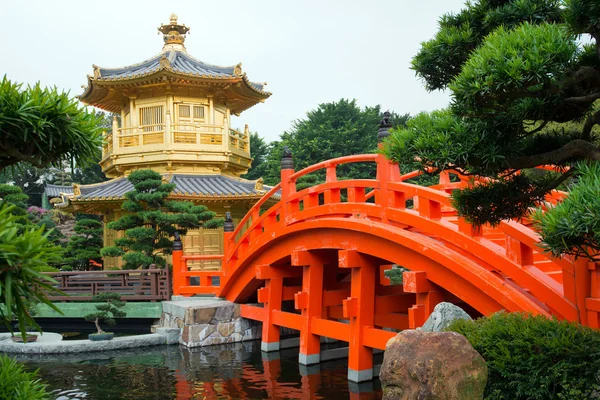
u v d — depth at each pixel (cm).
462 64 611
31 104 322
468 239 870
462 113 497
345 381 1101
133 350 1447
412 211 995
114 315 1566
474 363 465
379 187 1043
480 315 1091
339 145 3438
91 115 358
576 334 554
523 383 532
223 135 2356
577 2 446
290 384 1095
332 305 1313
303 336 1250
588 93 581
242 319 1573
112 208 2266
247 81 2327
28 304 266
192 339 1479
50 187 4159
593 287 688
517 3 624
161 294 1716
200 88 2336
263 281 1496
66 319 1795
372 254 1057
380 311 1147
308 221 1206
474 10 668
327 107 3647
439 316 690
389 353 487
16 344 1430
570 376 514
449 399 446
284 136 4028
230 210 2352
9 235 252
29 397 313
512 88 455
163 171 2303
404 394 464
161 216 1680
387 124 1035
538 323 587
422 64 673
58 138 338
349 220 1080
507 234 813
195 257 1695
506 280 838
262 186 2234
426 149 524
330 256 1285
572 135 638
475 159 532
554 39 444
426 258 946
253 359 1331
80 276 2098
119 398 1030
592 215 361
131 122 2362
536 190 607
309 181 2811
